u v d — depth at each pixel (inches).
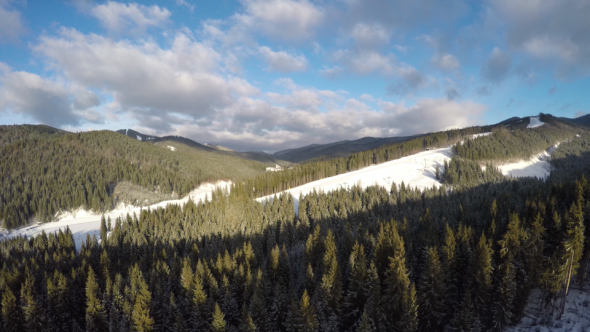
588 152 7839.6
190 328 1811.0
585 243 1700.3
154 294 1989.4
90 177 6796.3
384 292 1745.8
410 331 1374.3
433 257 1577.3
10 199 5487.2
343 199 4060.0
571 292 1672.0
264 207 4375.0
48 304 2017.7
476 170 5649.6
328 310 1644.9
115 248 3314.5
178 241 3437.5
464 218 2437.3
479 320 1520.7
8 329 1862.7
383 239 1966.0
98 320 1855.3
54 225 5241.1
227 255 2181.3
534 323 1539.1
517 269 1599.4
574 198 2164.1
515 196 3043.8
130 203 6530.5
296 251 3029.0
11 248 3398.1
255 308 1603.1
